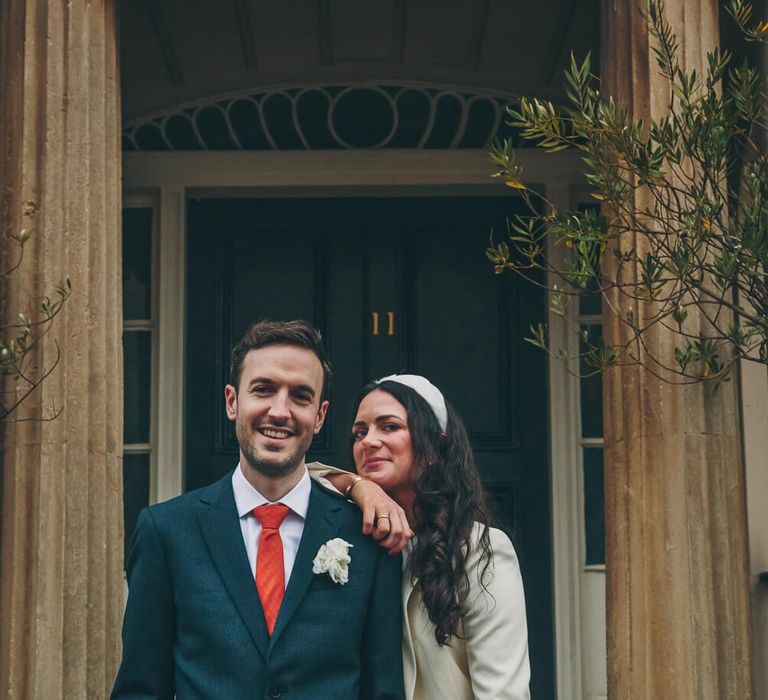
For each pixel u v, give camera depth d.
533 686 5.61
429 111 5.96
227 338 5.89
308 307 5.92
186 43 5.72
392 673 3.16
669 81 4.55
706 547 4.33
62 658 4.23
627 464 4.43
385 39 5.77
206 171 5.87
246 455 3.19
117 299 4.59
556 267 5.75
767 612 4.83
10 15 4.57
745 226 3.96
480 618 3.26
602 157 4.05
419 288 5.93
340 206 5.99
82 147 4.54
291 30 5.71
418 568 3.28
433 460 3.43
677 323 4.41
